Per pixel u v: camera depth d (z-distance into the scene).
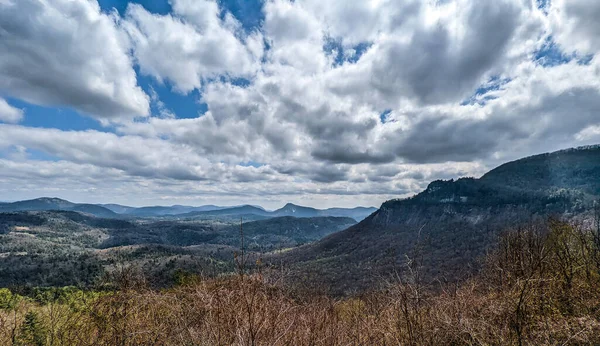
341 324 5.77
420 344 4.36
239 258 4.70
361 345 5.00
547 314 5.17
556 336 4.65
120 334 4.22
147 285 4.88
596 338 4.36
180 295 4.83
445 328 4.73
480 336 4.64
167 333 4.34
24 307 4.78
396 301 4.85
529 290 4.99
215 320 4.24
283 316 4.64
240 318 4.12
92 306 4.45
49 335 4.27
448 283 5.88
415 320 4.64
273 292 4.80
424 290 4.69
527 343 4.47
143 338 4.26
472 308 5.27
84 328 4.33
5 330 4.09
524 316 4.88
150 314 4.73
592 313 5.06
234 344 3.77
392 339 4.81
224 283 4.52
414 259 4.69
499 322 4.97
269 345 3.85
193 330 4.22
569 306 5.43
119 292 4.56
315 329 5.06
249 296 4.25
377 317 5.55
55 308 4.67
